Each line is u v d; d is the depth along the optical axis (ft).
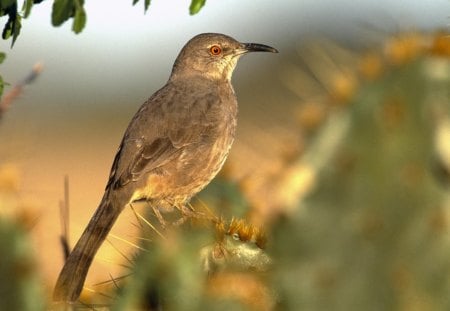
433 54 24.71
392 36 25.93
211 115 46.37
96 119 134.00
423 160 23.99
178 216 36.88
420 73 24.34
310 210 24.25
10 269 23.00
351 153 24.17
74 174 96.12
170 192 44.50
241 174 30.78
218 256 26.23
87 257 33.76
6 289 23.00
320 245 24.17
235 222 27.04
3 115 31.60
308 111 25.08
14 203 23.43
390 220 23.94
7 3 32.78
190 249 26.05
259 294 25.62
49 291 27.45
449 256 23.68
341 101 24.64
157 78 148.36
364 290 23.98
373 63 24.82
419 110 24.16
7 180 23.50
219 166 46.73
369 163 24.09
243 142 29.76
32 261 23.18
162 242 26.25
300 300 24.26
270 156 25.48
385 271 23.89
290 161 24.81
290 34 117.60
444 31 26.09
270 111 26.08
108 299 28.71
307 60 28.94
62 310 29.09
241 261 26.27
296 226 24.27
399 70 24.47
